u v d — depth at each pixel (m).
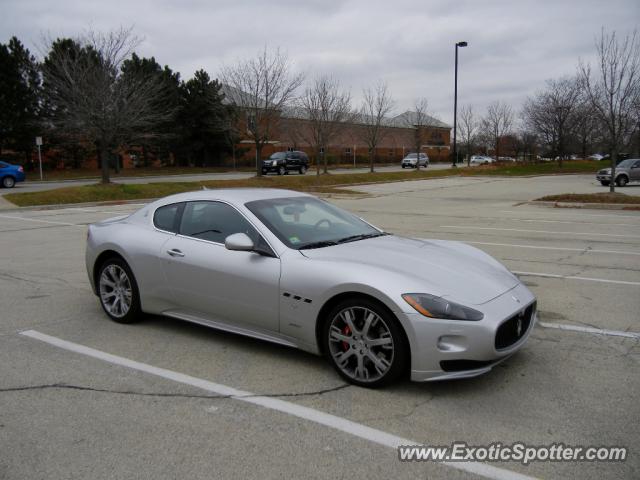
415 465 2.94
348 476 2.84
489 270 4.41
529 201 19.39
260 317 4.41
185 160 49.94
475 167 47.31
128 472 2.89
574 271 7.69
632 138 30.91
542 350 4.58
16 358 4.54
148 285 5.18
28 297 6.58
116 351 4.70
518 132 63.91
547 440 3.17
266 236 4.51
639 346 4.67
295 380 4.04
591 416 3.45
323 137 34.44
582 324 5.27
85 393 3.86
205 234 4.90
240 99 29.64
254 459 3.00
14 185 29.23
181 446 3.14
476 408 3.57
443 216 15.32
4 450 3.12
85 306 6.17
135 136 26.08
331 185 30.23
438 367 3.63
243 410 3.58
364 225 5.36
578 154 77.19
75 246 10.52
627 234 11.33
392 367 3.74
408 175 37.78
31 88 37.31
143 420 3.46
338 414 3.51
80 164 43.50
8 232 12.65
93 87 21.84
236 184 26.67
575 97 45.03
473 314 3.64
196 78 47.22
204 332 5.18
